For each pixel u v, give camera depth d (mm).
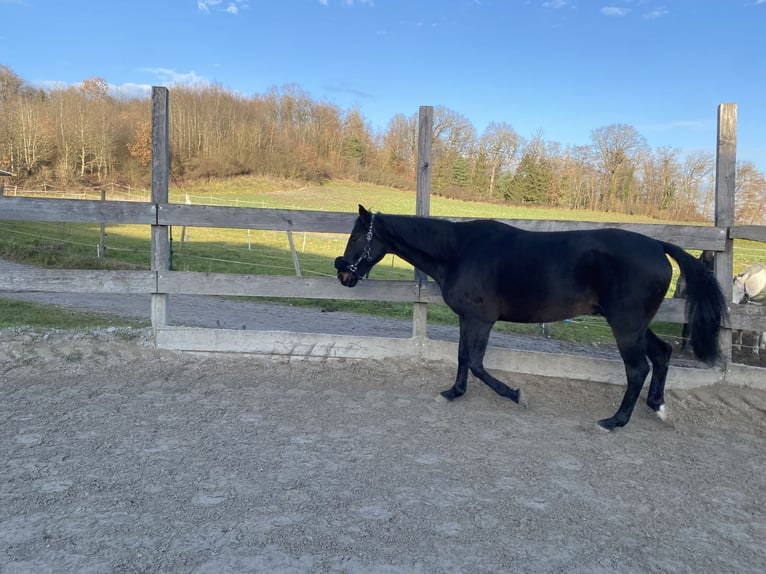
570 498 3352
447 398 4949
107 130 50406
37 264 14492
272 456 3756
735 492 3523
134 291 5934
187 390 5020
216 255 16656
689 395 5234
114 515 2938
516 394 4766
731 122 5438
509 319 4730
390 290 5875
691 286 4434
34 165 46312
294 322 9094
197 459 3660
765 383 5277
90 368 5453
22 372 5250
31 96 60688
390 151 68812
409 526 2951
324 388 5219
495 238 4727
